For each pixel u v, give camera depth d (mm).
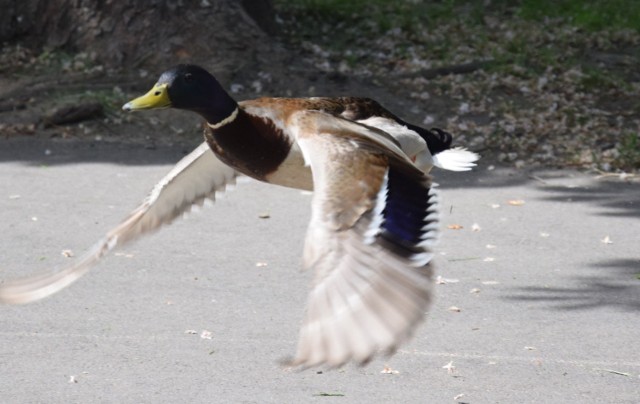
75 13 20344
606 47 22484
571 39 22750
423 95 19375
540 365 9266
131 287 11273
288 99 6777
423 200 5051
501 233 13398
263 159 6680
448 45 22125
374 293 4105
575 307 10812
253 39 20312
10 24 20562
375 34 22609
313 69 20188
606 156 16938
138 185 15375
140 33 20062
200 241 12922
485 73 20500
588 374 9094
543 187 15594
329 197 4957
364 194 4969
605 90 20094
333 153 5359
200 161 7039
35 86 19297
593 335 10039
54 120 18125
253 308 10688
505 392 8680
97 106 18422
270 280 11578
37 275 5684
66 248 12680
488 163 16766
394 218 4824
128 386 8742
